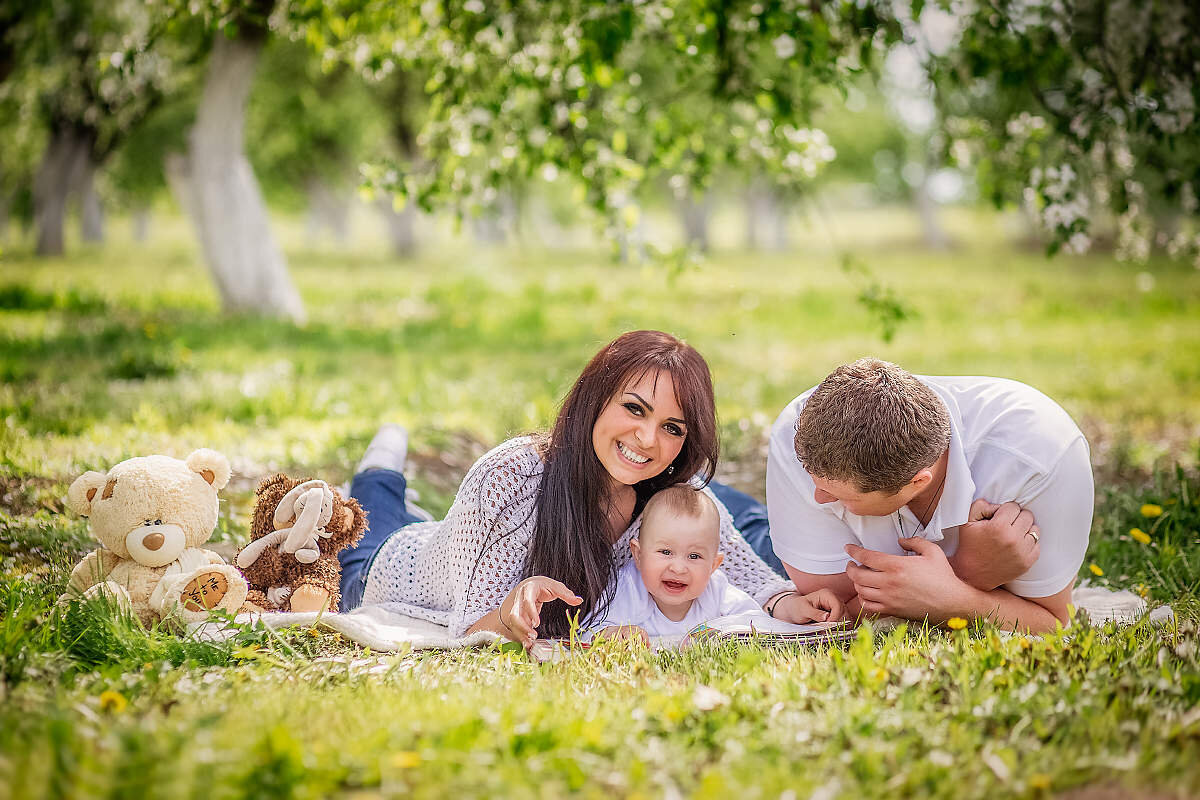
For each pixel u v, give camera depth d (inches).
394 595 155.2
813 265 1143.0
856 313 656.4
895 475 115.3
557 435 141.7
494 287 720.3
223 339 428.8
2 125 811.4
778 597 151.3
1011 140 253.1
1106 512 202.1
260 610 145.3
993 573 130.3
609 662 124.3
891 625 140.1
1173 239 251.4
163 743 89.2
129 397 290.0
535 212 1847.9
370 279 872.9
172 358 361.1
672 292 749.3
